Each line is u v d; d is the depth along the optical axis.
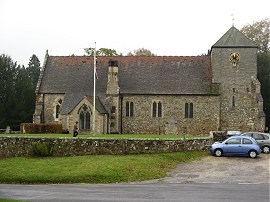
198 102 61.69
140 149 40.25
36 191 26.48
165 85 62.94
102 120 58.50
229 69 62.19
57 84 64.12
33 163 36.56
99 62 66.56
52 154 40.25
